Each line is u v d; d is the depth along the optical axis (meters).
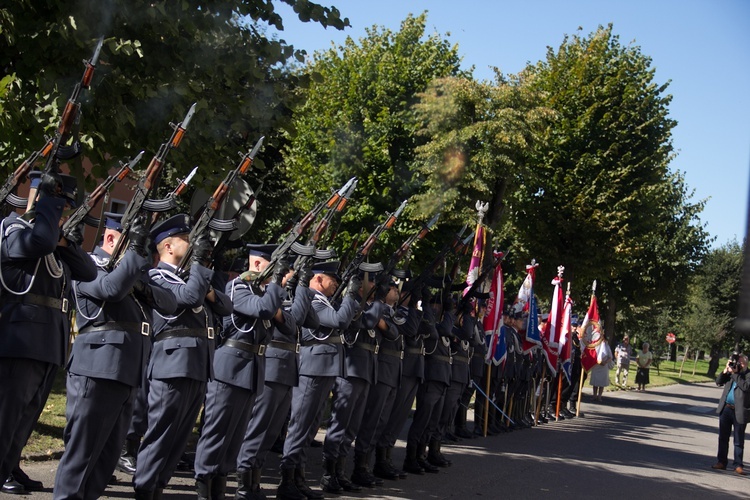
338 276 8.38
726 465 12.83
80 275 5.08
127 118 8.30
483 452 11.78
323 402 7.70
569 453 12.52
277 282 6.57
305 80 9.88
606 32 26.22
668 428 18.34
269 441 7.12
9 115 7.46
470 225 17.83
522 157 18.28
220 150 9.45
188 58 8.91
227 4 8.98
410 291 9.34
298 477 7.57
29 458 7.77
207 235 5.93
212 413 6.48
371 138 20.89
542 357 16.39
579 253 25.06
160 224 6.16
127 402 5.48
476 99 17.69
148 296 5.40
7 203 5.41
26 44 7.83
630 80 25.52
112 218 5.89
